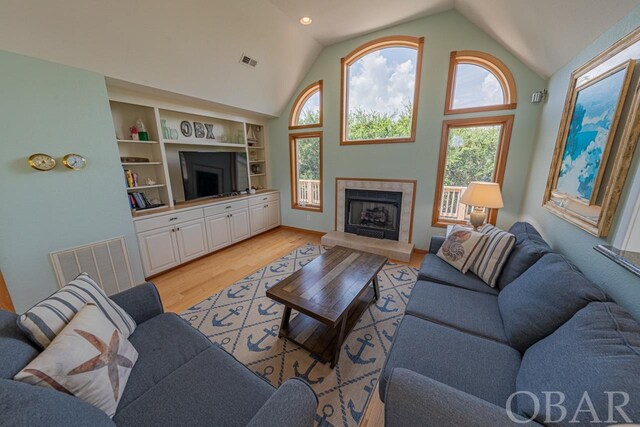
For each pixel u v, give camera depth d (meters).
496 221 3.04
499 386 1.02
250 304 2.36
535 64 2.45
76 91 2.12
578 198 1.58
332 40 3.44
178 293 2.58
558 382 0.82
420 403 0.80
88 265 2.31
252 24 2.69
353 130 3.79
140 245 2.73
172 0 2.10
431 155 3.24
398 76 3.34
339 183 3.96
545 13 1.74
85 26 1.92
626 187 1.17
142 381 1.07
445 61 2.94
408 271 3.01
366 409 1.37
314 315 1.55
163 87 2.69
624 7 1.26
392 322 2.09
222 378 1.09
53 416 0.67
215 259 3.42
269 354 1.76
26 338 1.00
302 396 0.90
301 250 3.72
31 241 2.01
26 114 1.90
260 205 4.30
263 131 4.54
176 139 3.39
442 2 2.65
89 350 0.97
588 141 1.53
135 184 2.93
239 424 0.91
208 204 3.42
